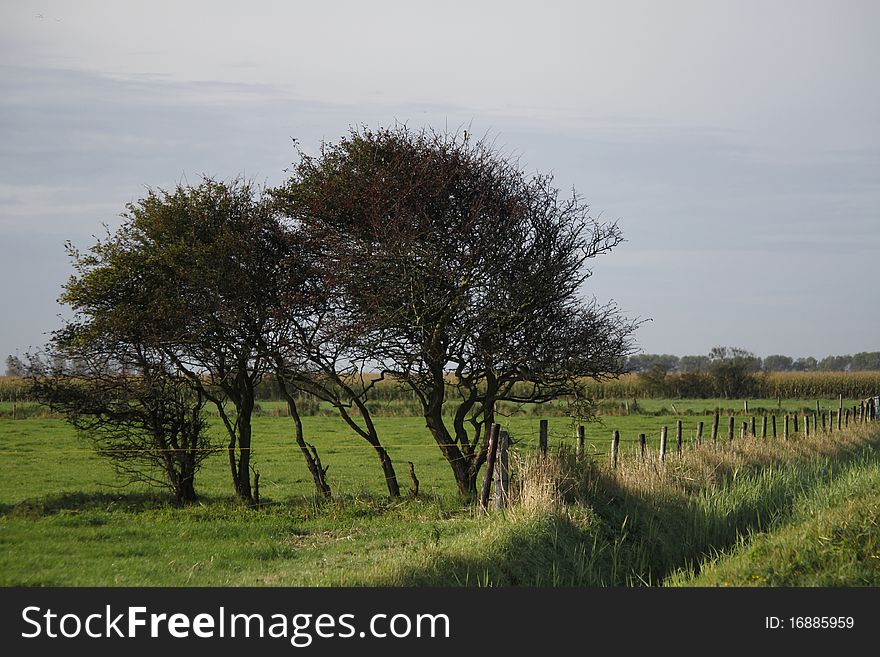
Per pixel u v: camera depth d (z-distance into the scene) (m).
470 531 24.03
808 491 32.81
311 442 62.56
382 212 31.86
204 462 53.00
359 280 31.86
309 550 24.16
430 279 31.52
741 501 30.09
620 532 25.52
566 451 29.38
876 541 21.14
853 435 55.03
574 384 33.41
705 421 82.56
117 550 23.34
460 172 32.19
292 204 34.09
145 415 33.97
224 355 34.16
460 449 33.50
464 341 32.19
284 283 33.50
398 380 34.34
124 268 32.72
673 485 30.50
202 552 23.39
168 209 33.66
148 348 33.22
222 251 32.47
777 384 127.25
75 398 33.19
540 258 31.81
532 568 20.81
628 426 75.12
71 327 33.28
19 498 36.16
